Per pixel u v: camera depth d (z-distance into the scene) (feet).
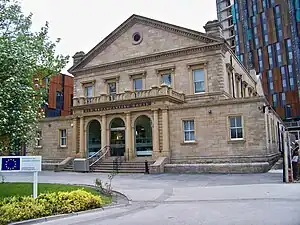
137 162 87.20
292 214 29.19
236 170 73.05
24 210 30.63
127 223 28.53
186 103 92.43
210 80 97.09
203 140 81.97
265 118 76.02
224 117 80.07
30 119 44.11
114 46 116.67
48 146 110.63
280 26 251.80
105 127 96.78
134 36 113.19
